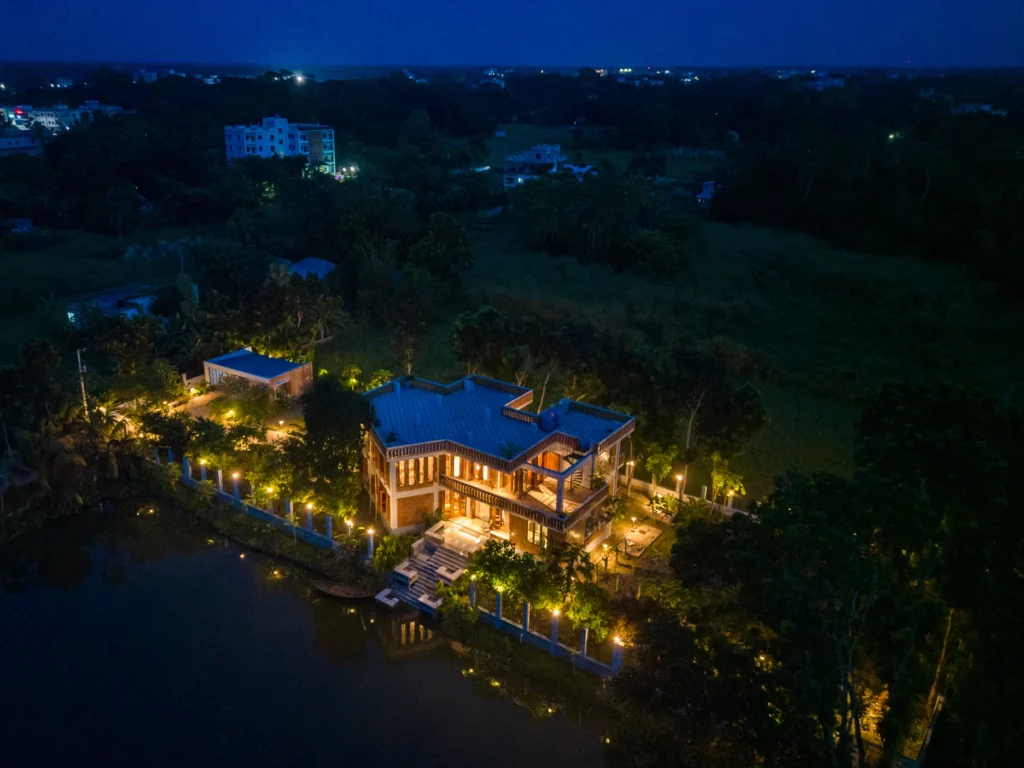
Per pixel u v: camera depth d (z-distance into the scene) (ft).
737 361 203.62
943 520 89.20
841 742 67.56
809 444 161.68
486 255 304.30
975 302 233.76
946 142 334.44
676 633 75.97
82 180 360.48
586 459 122.21
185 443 148.46
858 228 292.61
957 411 102.42
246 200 342.64
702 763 72.90
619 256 289.33
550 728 96.53
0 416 139.85
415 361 202.90
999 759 59.21
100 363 200.85
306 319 207.72
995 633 71.00
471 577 112.47
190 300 217.15
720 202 336.29
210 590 122.21
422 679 104.27
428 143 473.67
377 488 134.21
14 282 252.01
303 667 106.22
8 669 104.78
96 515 141.79
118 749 92.17
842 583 75.00
